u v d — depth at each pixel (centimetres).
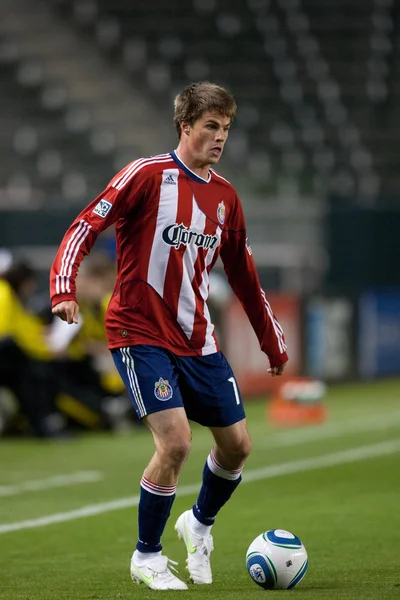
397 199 8500
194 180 1636
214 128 1611
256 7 9569
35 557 2023
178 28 9675
